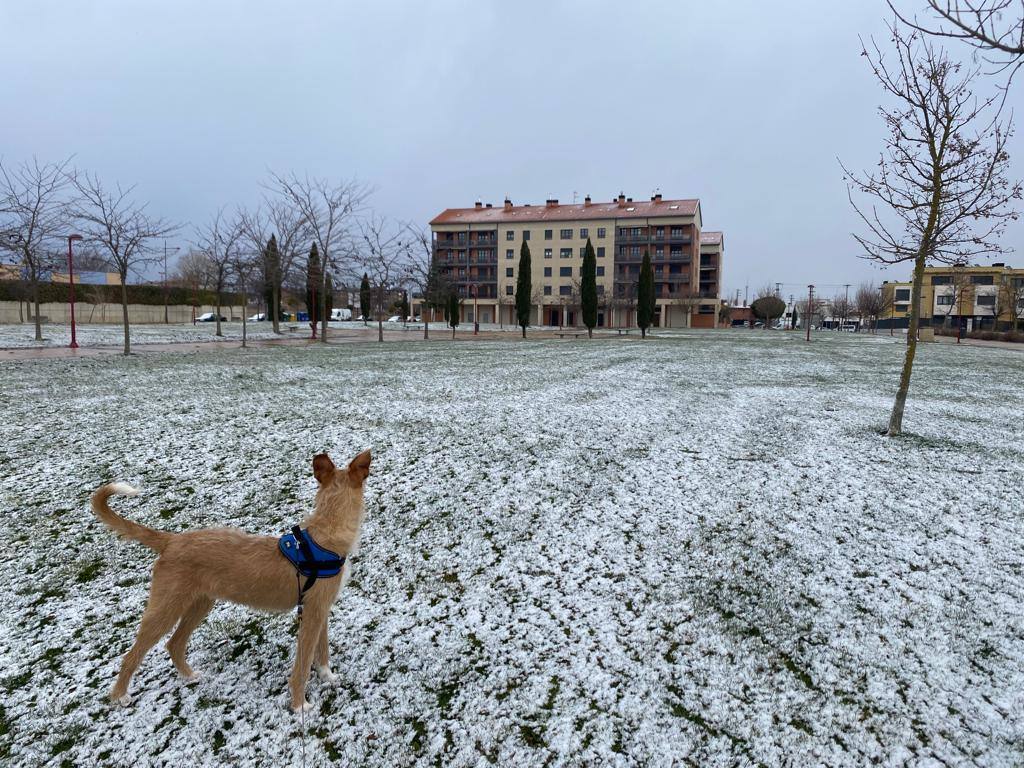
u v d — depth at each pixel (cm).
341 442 801
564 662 333
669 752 267
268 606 279
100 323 4797
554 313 8919
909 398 1248
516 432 866
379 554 470
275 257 3309
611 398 1194
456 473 671
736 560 462
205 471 664
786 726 283
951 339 5041
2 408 972
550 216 8831
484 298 9256
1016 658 338
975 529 523
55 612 381
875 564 456
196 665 329
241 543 276
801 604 396
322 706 297
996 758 263
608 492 614
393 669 327
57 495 580
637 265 8562
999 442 838
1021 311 6028
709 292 9619
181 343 2847
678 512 561
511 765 259
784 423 958
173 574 274
